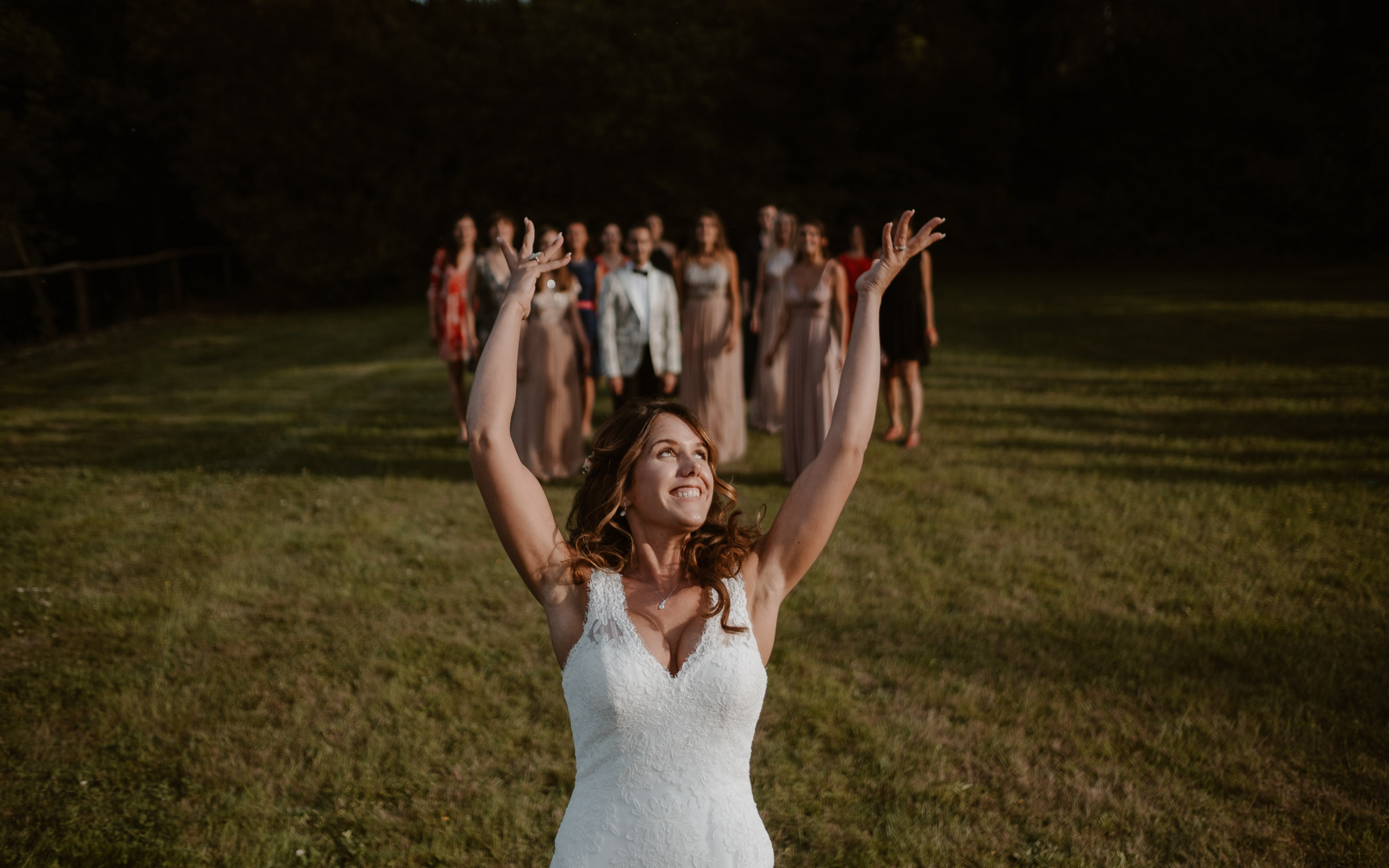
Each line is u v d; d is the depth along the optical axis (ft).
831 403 23.06
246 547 18.89
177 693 13.25
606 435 6.70
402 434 28.84
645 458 6.50
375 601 16.38
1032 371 38.93
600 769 6.00
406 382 38.50
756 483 23.62
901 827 10.46
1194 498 21.76
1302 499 21.56
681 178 85.35
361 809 10.81
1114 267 98.02
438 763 11.71
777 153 97.19
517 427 24.06
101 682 13.51
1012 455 25.80
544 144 81.61
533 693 13.43
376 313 69.41
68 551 18.61
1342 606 16.02
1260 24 103.96
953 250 106.32
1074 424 29.43
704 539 6.60
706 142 83.92
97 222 80.69
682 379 25.94
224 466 25.09
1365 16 98.43
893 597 16.55
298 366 43.47
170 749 11.98
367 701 13.15
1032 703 12.99
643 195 83.20
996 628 15.33
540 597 6.55
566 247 26.73
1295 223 100.83
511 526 6.48
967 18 107.55
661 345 25.62
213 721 12.60
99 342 52.65
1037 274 93.86
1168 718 12.59
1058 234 106.01
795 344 23.29
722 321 25.32
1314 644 14.61
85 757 11.74
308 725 12.53
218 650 14.56
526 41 78.28
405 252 76.74
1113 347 45.06
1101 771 11.48
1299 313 55.62
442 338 28.09
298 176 76.89
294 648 14.64
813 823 10.59
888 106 111.65
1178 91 107.96
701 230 25.21
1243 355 41.55
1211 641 14.73
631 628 6.15
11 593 16.40
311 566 17.99
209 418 31.48
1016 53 110.63
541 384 23.80
